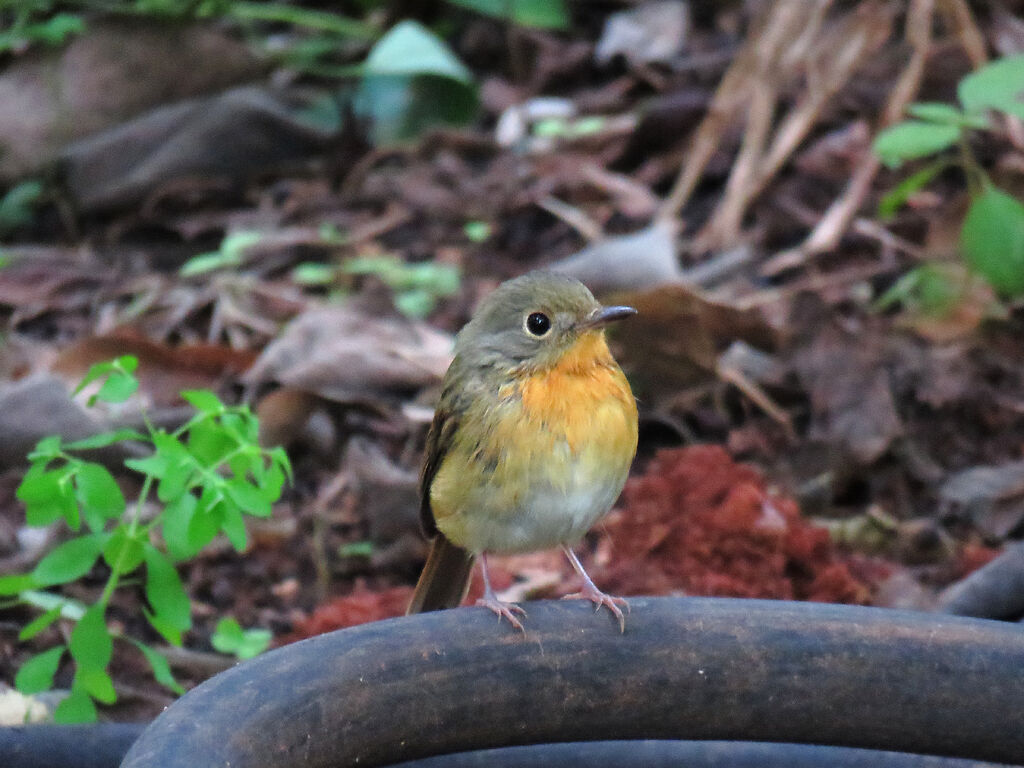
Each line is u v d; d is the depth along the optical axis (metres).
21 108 14.92
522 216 14.48
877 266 12.98
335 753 5.44
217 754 4.98
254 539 10.59
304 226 14.54
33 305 13.38
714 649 5.71
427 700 5.61
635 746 6.14
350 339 11.73
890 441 10.82
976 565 9.70
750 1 16.55
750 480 9.72
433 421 7.41
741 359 11.75
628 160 15.28
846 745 5.83
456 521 7.23
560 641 5.72
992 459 10.91
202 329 13.04
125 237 14.83
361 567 10.41
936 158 14.11
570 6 17.34
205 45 15.23
